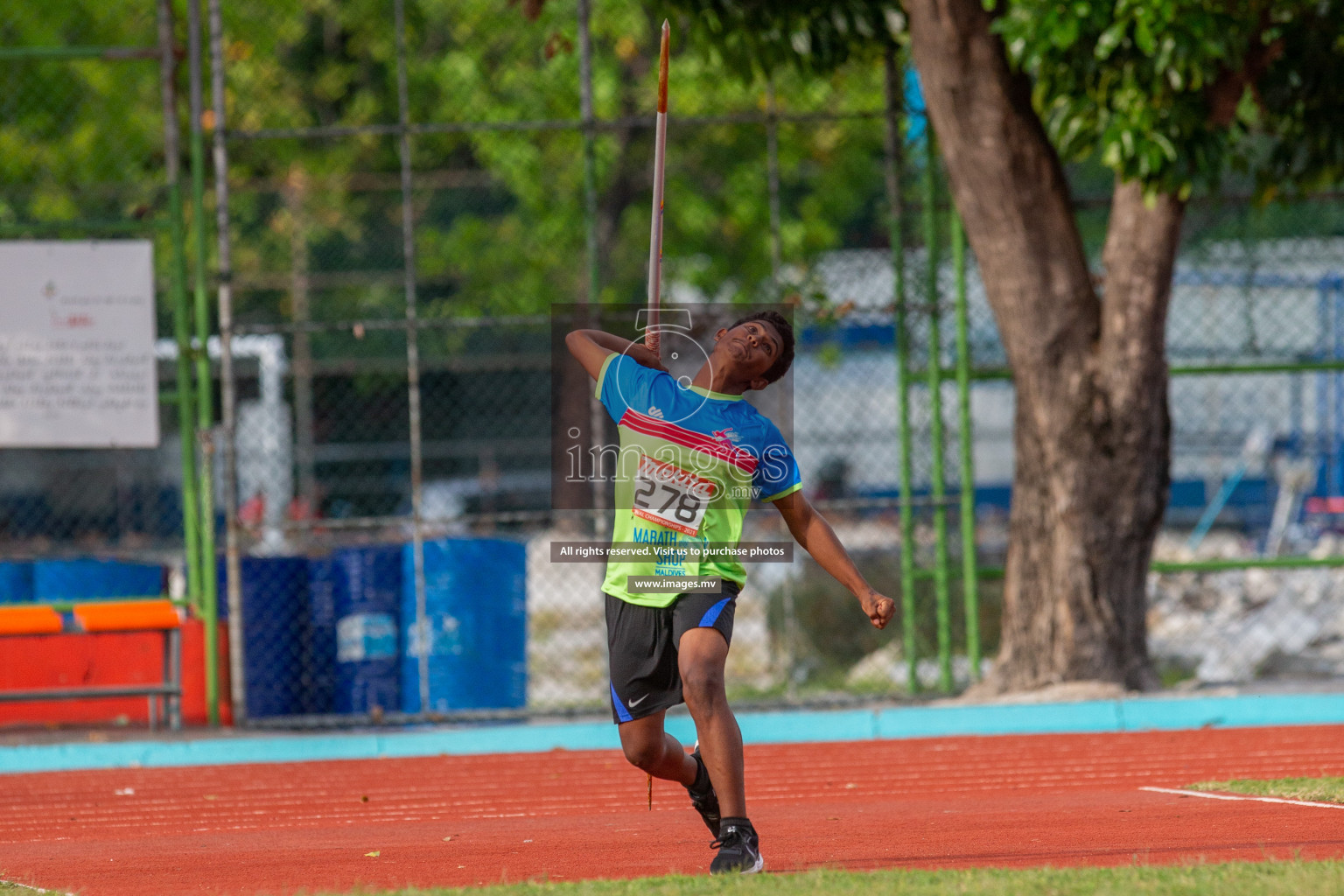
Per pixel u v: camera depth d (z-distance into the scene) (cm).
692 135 8538
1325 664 4600
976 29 3656
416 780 3120
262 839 2261
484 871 1825
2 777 3262
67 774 3297
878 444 8312
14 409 3781
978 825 2164
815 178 8519
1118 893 1366
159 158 4516
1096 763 3080
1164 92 3341
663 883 1505
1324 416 6381
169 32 3869
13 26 7238
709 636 1598
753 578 5269
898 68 4097
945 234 4100
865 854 1875
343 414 9338
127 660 3953
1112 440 3750
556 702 4544
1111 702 3612
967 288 4247
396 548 4069
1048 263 3759
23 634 3603
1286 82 3850
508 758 3438
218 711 3850
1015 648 3828
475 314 8856
